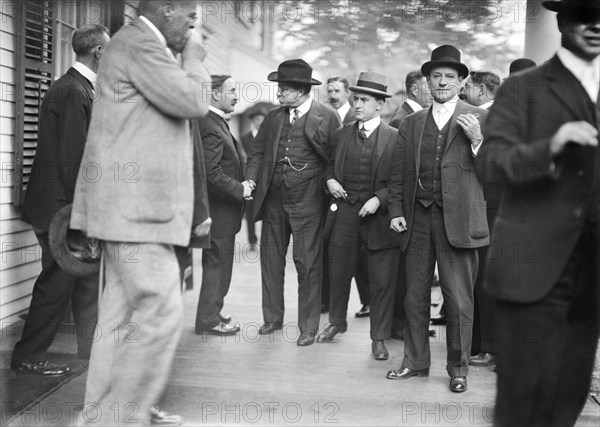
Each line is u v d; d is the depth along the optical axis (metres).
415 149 5.11
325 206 6.50
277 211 6.32
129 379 3.86
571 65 3.51
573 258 3.48
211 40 10.81
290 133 6.21
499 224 3.52
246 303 7.71
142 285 3.78
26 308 6.12
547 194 3.43
